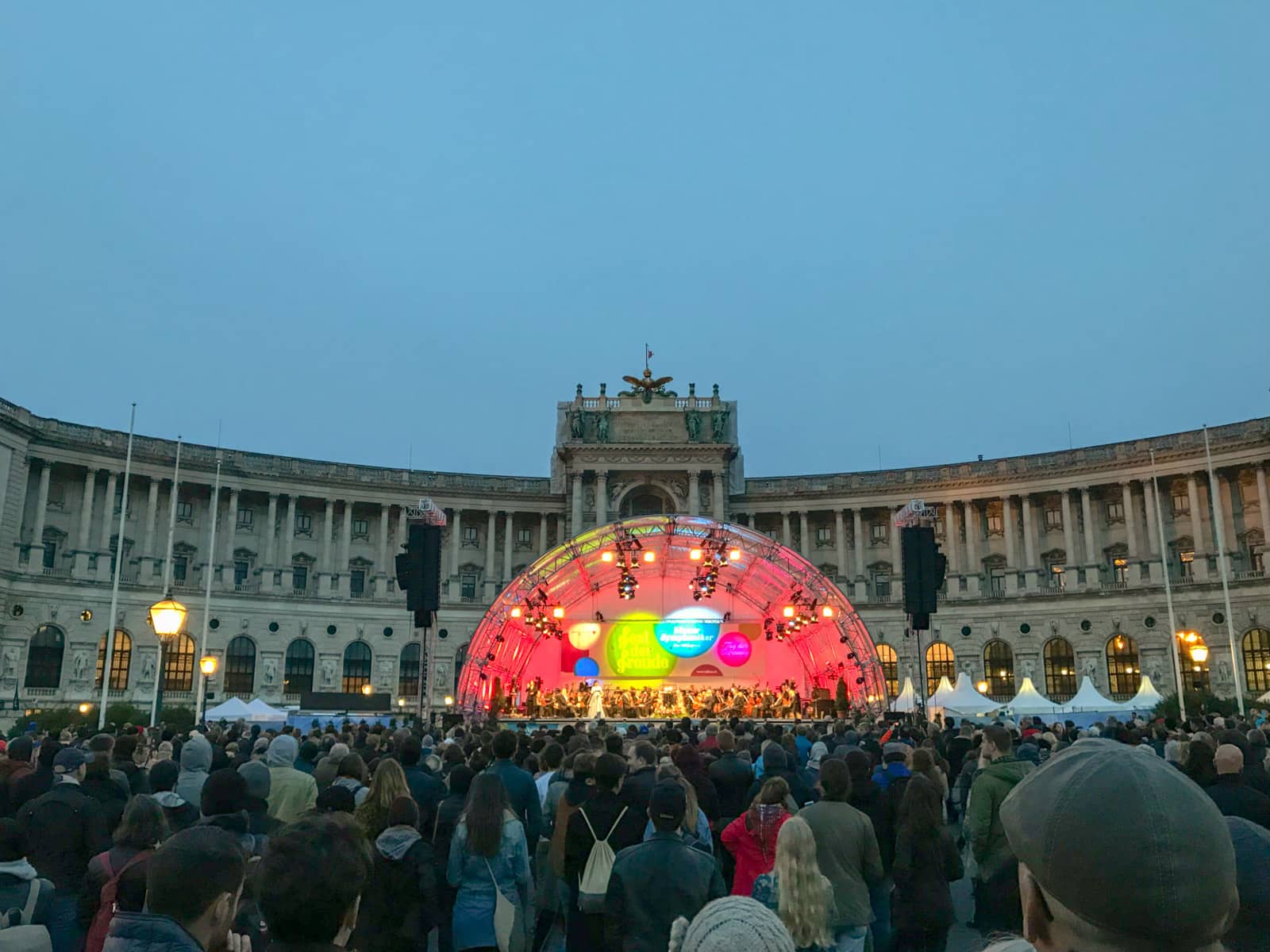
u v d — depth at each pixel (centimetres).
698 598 7481
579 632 8094
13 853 1091
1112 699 10556
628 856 1088
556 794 1838
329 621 11250
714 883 1079
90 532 10200
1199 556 10244
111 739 2000
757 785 1933
